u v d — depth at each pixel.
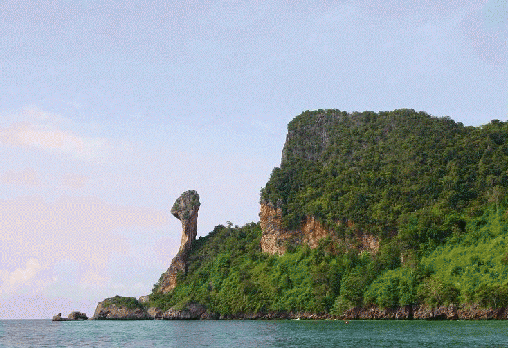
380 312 145.50
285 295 171.88
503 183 171.25
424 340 79.81
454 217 161.62
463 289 135.88
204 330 118.31
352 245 174.00
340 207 184.12
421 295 140.25
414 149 199.38
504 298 124.94
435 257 153.00
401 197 177.75
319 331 103.38
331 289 161.00
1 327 164.25
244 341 86.94
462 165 184.38
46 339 100.31
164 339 95.19
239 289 185.62
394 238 164.62
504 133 197.88
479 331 92.31
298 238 195.75
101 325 156.50
